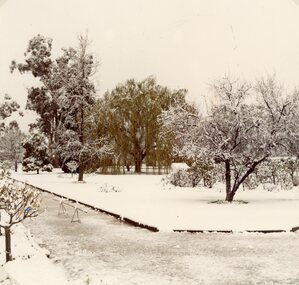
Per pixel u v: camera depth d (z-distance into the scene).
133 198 21.08
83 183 32.53
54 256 9.53
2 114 63.78
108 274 8.00
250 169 19.12
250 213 15.23
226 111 19.44
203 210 16.12
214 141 19.42
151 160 41.97
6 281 7.40
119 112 43.03
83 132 37.00
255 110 19.25
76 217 15.52
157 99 42.22
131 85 43.72
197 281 7.49
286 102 18.83
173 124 20.42
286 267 8.38
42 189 27.16
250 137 19.12
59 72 56.78
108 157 41.84
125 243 10.85
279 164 27.62
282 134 18.53
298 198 21.20
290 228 12.21
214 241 10.95
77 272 8.18
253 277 7.72
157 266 8.56
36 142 53.28
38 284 7.23
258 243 10.66
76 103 36.31
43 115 62.06
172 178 29.91
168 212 15.55
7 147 65.19
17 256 9.06
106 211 16.31
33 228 13.27
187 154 19.64
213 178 28.14
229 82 19.66
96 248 10.32
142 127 43.28
